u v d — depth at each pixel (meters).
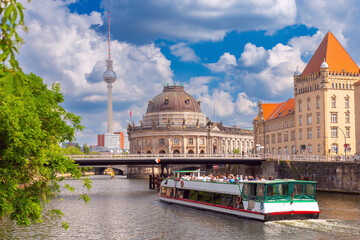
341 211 59.59
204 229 49.12
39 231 48.22
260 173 119.50
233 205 56.91
